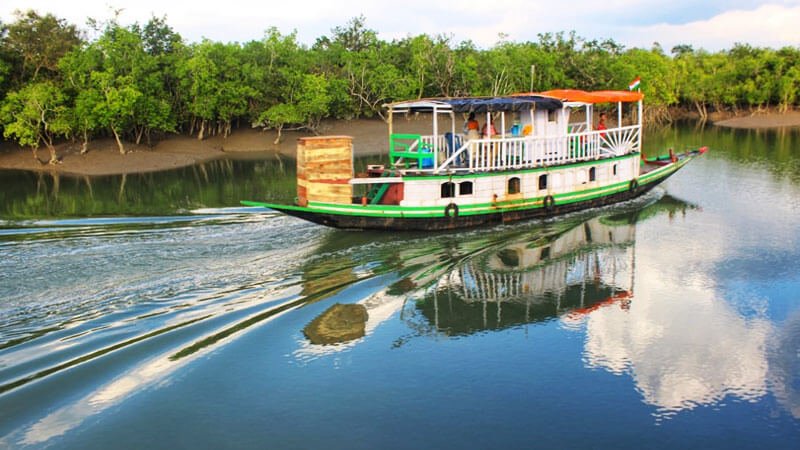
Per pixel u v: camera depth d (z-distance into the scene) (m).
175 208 26.25
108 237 20.17
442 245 20.38
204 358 12.31
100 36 48.53
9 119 43.81
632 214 25.05
